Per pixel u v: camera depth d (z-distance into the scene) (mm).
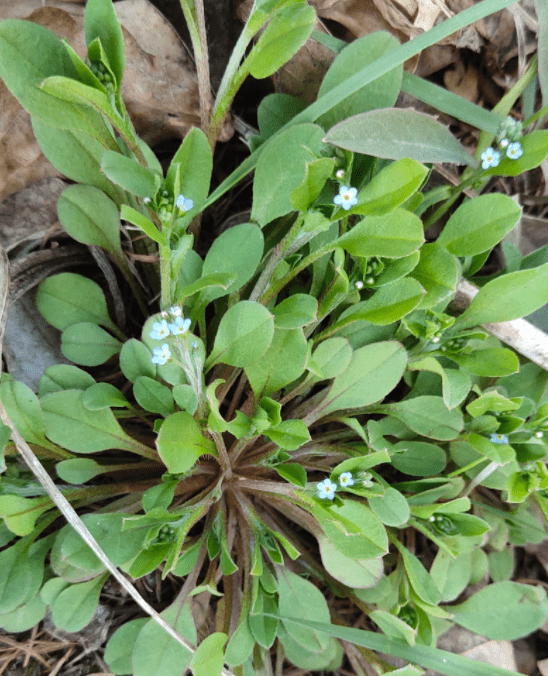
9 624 89
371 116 82
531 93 108
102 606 102
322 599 98
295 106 100
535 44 112
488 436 94
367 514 83
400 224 73
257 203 89
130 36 95
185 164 79
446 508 91
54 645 98
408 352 95
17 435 75
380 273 81
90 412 89
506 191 127
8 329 98
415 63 111
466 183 97
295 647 103
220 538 93
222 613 96
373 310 84
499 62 116
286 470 86
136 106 101
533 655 121
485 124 97
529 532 112
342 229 89
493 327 100
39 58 73
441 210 104
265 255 98
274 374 83
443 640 114
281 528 112
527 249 117
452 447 106
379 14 104
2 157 94
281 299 106
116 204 97
